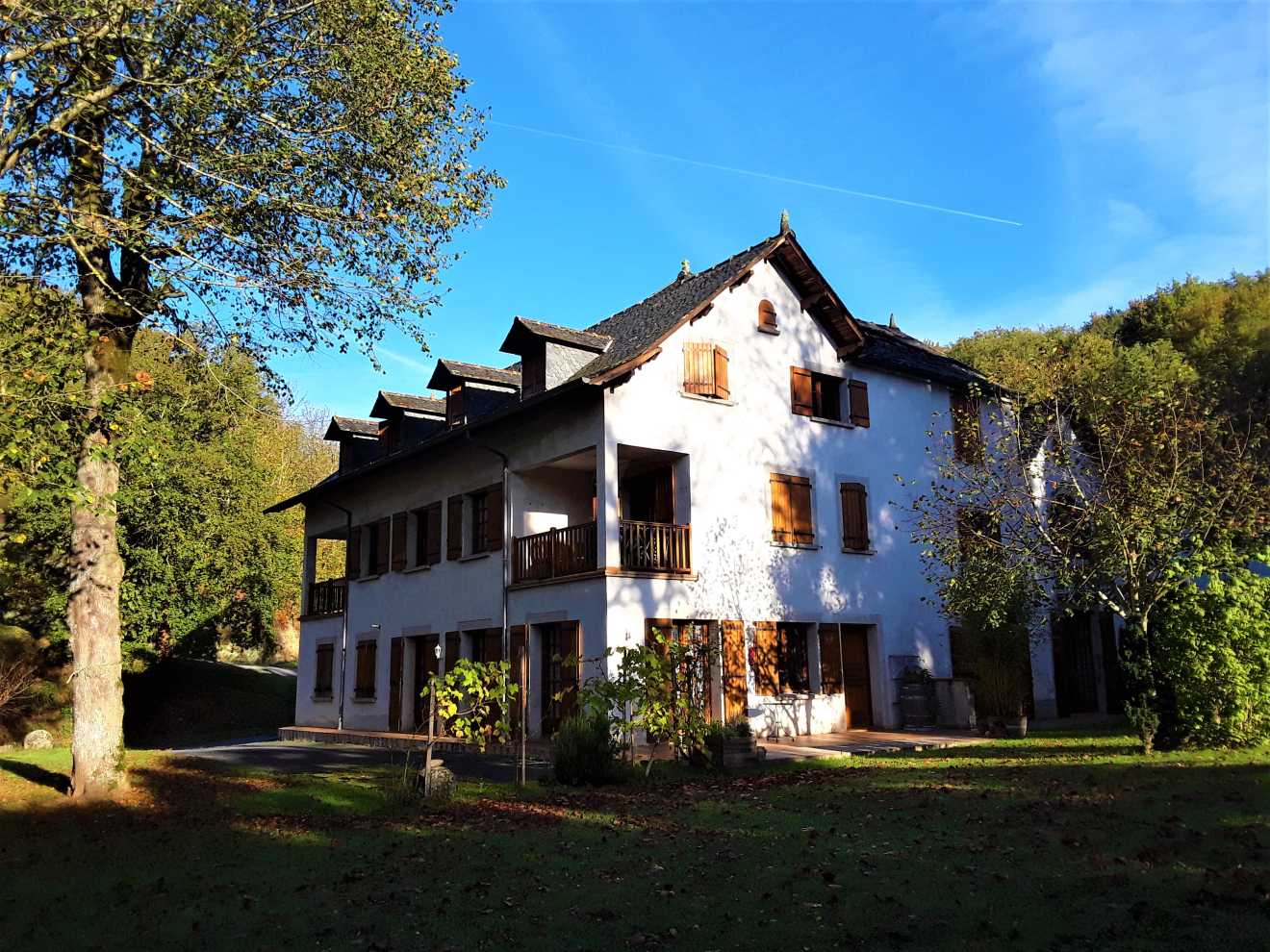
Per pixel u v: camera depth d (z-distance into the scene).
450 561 19.70
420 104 12.38
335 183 12.17
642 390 16.42
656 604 15.77
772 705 16.88
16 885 6.96
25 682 25.83
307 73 11.63
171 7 10.50
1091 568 14.18
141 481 25.05
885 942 4.73
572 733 11.80
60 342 10.04
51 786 12.29
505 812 9.71
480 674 12.17
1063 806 8.41
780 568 17.70
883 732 17.98
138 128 10.53
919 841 7.17
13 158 10.41
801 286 19.41
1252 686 12.30
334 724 23.67
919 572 20.09
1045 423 16.16
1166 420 14.12
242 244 11.70
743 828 8.14
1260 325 35.66
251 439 30.98
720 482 17.19
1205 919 4.70
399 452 22.23
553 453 17.11
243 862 7.53
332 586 25.33
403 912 5.72
